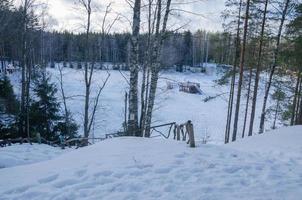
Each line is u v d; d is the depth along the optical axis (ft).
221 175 26.58
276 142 41.68
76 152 35.12
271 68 80.28
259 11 75.41
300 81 81.00
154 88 57.00
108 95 174.81
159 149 33.40
